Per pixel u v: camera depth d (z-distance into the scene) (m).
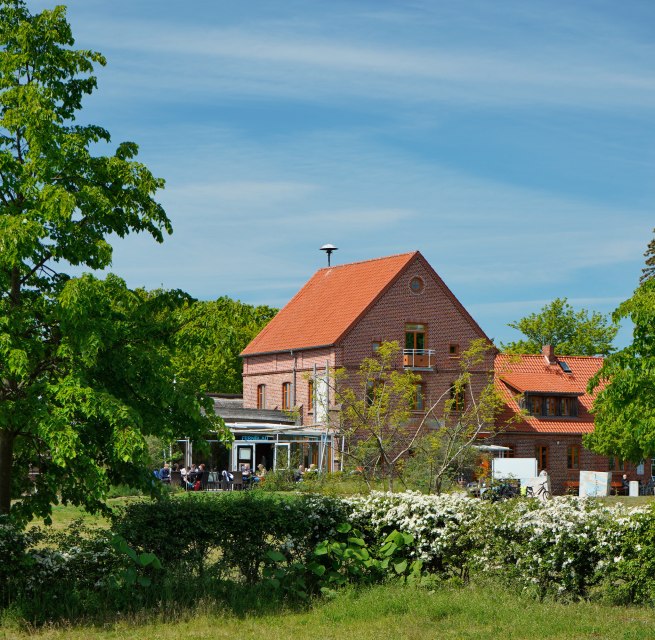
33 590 14.54
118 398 15.45
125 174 16.64
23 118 15.89
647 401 26.86
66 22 17.14
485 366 63.84
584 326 90.06
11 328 14.84
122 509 16.16
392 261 63.97
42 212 15.59
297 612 15.17
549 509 16.31
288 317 68.31
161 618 14.34
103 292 14.98
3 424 14.73
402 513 17.16
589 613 14.56
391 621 14.26
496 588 15.93
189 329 16.69
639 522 15.33
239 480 49.91
